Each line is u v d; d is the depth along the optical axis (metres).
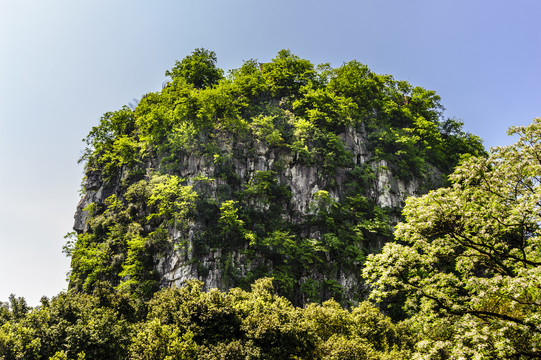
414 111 99.88
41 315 35.44
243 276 62.38
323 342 34.72
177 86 91.62
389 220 72.75
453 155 93.00
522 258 20.94
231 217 63.69
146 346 31.03
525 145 22.38
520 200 20.92
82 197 90.06
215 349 30.75
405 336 37.75
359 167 78.44
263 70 98.25
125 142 80.50
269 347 32.75
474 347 18.83
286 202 73.88
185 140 74.31
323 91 88.50
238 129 78.56
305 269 66.00
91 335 32.28
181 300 37.44
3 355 29.31
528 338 18.38
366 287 64.50
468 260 22.00
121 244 68.75
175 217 64.19
